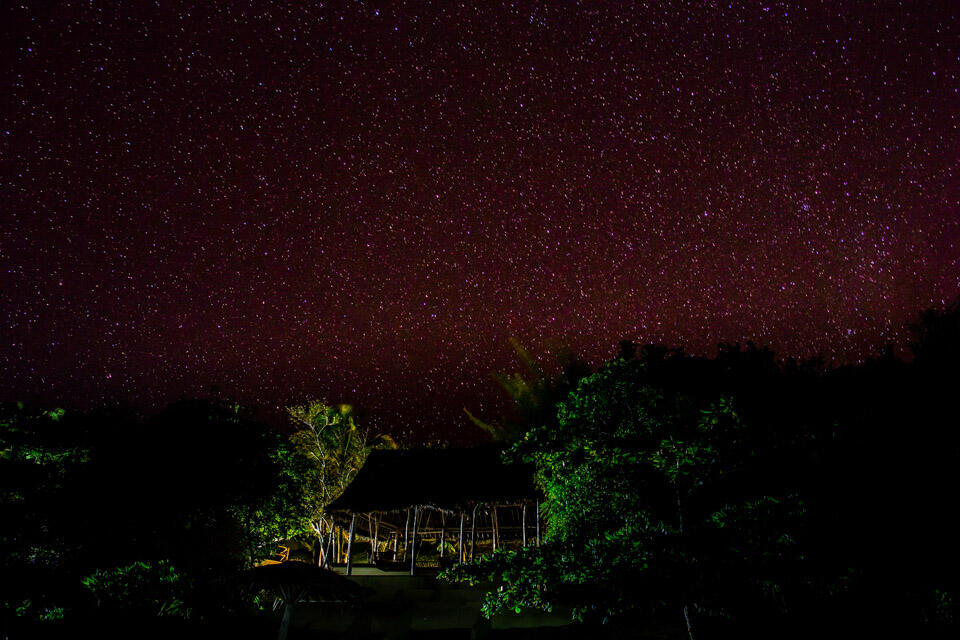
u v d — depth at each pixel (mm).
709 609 6980
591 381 8398
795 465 7270
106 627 11359
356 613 16500
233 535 15203
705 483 7484
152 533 12977
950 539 6922
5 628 10383
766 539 6766
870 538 6926
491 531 29016
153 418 13922
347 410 32844
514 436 25344
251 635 14711
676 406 7754
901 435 7355
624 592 7172
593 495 8336
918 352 8922
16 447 12117
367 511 23016
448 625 15836
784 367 8828
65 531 11547
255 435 15109
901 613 6965
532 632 13945
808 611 7238
